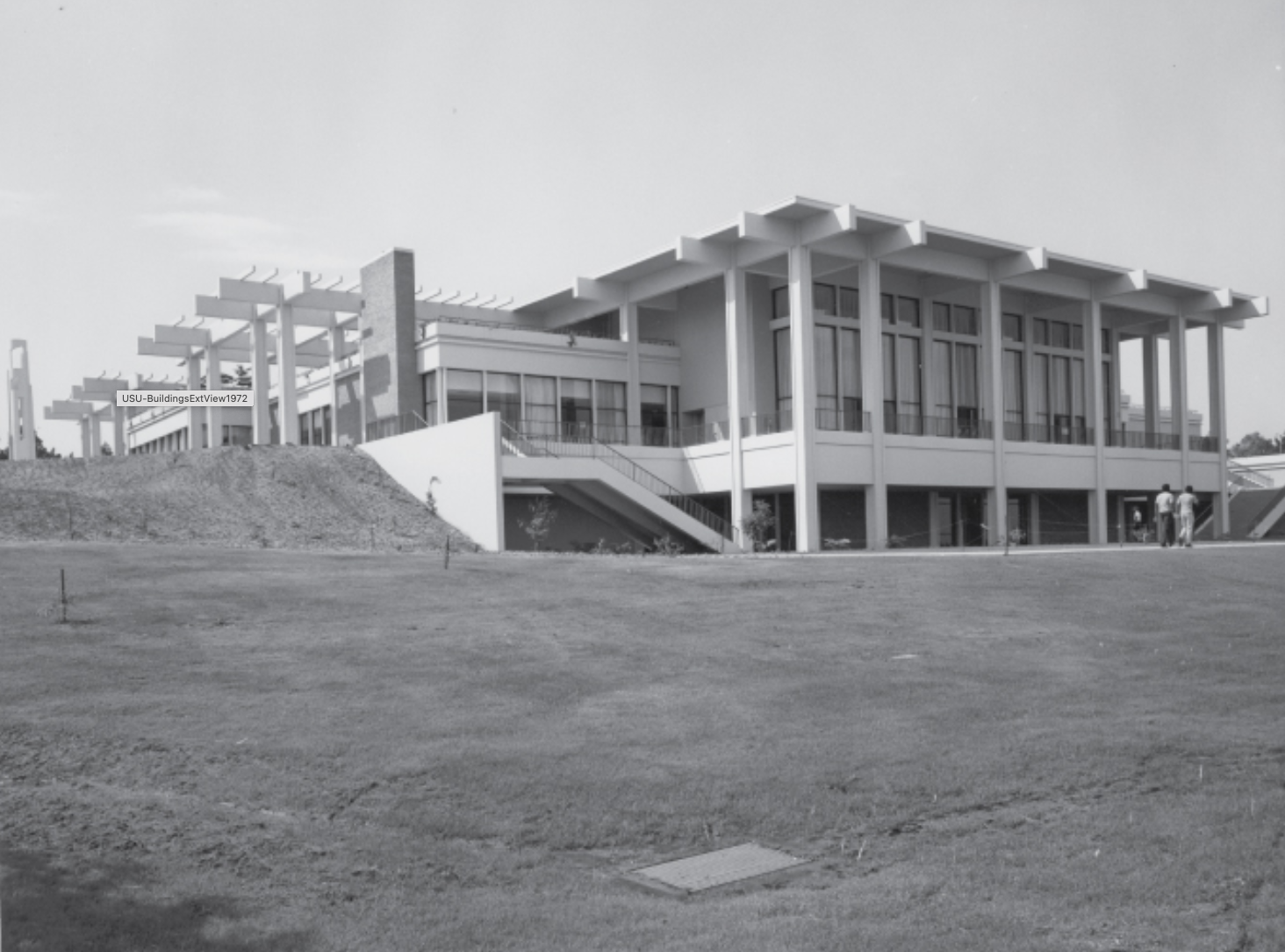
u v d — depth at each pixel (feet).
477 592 56.39
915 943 19.54
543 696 37.11
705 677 40.22
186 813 26.43
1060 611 55.52
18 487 114.52
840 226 114.93
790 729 33.83
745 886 23.06
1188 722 34.60
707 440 134.10
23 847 24.17
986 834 25.62
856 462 121.90
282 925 20.83
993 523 134.72
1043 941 19.53
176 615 47.75
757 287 137.69
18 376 189.37
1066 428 153.69
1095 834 25.16
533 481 114.62
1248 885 22.02
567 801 27.76
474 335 136.87
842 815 27.07
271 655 41.55
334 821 26.35
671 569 68.03
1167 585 65.46
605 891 22.81
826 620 51.44
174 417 224.33
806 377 118.52
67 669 38.04
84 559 63.41
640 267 134.10
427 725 33.40
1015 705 36.86
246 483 114.93
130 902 21.66
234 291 140.56
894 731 33.68
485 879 23.38
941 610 54.80
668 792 28.40
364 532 105.60
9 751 30.09
